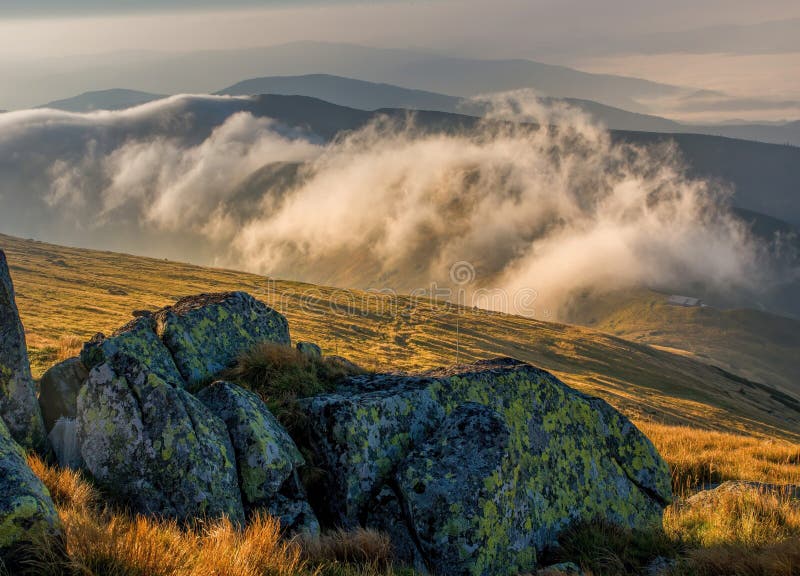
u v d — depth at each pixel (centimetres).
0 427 743
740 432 8656
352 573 754
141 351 1111
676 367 14888
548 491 1024
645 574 940
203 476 834
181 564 647
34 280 11344
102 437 877
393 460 1007
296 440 1028
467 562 855
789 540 886
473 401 1077
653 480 1195
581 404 1209
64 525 635
